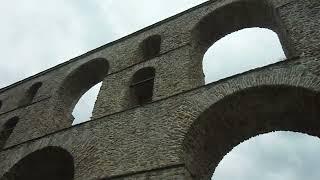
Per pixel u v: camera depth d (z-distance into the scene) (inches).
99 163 578.9
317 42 559.2
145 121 605.3
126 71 790.5
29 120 861.2
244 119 583.5
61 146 662.5
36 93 968.3
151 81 749.3
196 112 561.9
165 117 587.8
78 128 683.4
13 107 979.3
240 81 565.0
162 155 527.5
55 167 721.6
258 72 561.3
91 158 599.8
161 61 741.9
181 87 642.2
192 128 548.7
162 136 557.9
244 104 564.4
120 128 623.8
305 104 523.2
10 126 928.9
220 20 798.5
